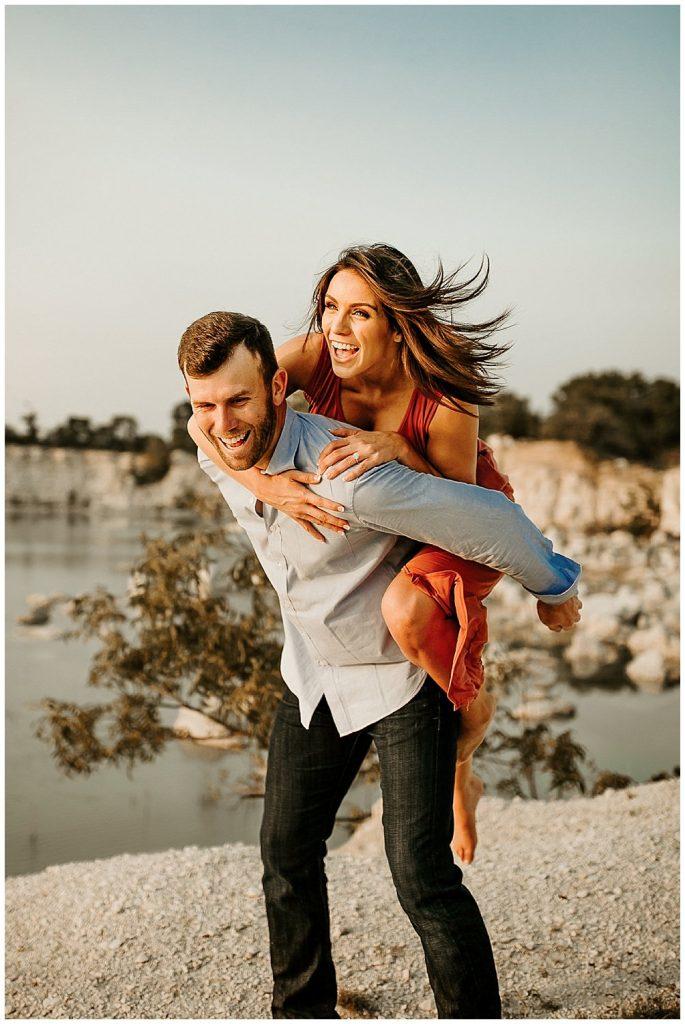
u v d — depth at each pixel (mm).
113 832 8922
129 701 8320
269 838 2492
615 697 15969
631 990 3016
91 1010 2926
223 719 8656
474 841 2771
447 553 2213
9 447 65000
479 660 2309
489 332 2223
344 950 3350
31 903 3770
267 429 2115
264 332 2127
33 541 40594
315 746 2422
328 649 2307
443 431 2219
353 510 2078
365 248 2223
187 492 8875
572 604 2346
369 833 5691
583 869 4012
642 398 61812
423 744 2252
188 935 3438
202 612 7785
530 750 7957
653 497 44062
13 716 13570
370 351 2219
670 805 5020
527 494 50906
